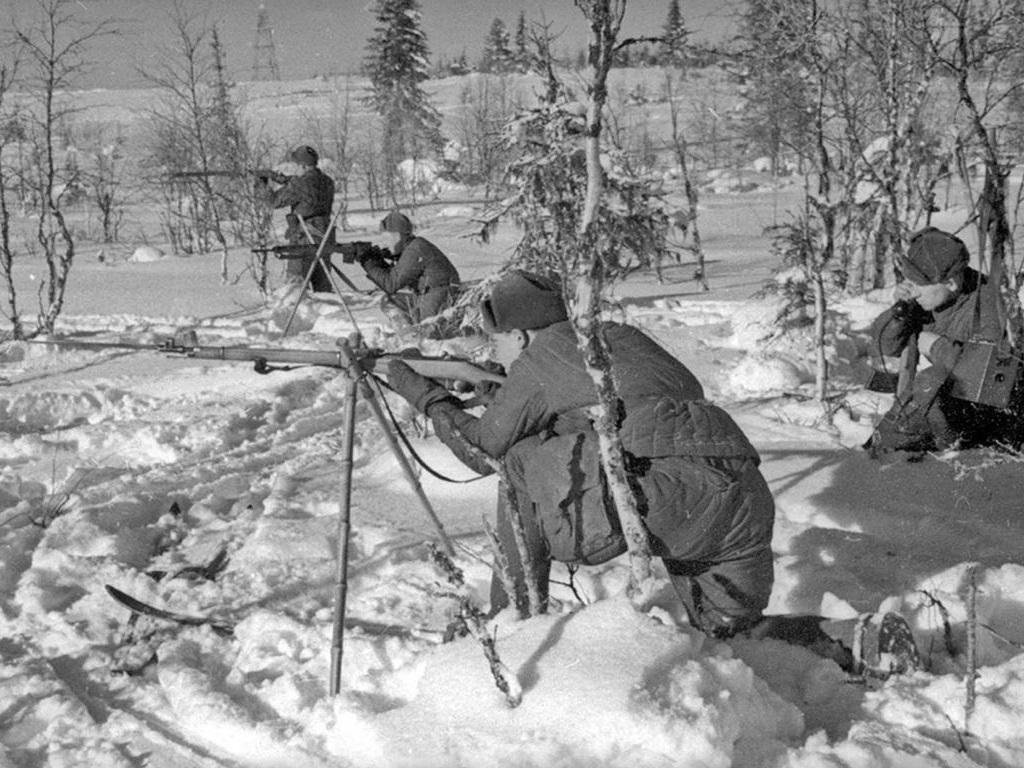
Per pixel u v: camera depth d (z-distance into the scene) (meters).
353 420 3.63
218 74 18.97
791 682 3.29
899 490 4.86
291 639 3.88
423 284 9.19
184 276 16.16
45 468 6.48
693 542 3.35
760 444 5.70
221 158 18.98
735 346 8.83
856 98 8.30
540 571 3.65
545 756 2.84
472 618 3.06
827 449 5.54
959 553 4.26
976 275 5.22
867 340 8.26
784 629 3.43
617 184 6.20
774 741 2.94
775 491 4.97
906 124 8.23
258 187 14.45
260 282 13.41
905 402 5.26
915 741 2.90
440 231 19.22
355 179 28.23
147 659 3.88
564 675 2.99
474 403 3.82
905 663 3.26
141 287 14.68
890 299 9.20
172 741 3.38
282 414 7.65
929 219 8.47
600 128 2.88
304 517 5.23
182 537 5.18
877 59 8.45
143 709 3.59
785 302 8.59
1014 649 3.43
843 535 4.41
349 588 4.40
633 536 3.20
